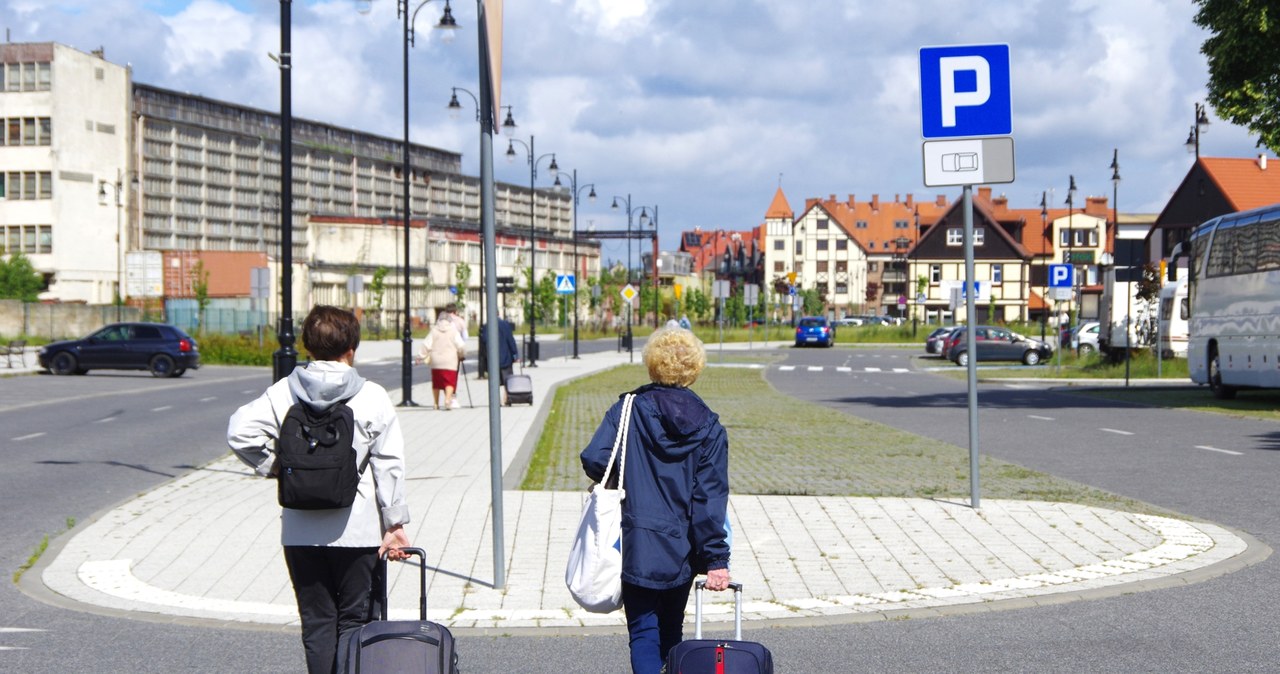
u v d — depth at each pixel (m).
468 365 46.06
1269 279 24.62
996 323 105.88
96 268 89.31
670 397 4.52
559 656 6.37
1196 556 8.81
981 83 10.58
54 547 9.47
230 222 103.94
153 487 13.16
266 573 8.52
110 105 90.88
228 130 103.31
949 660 6.19
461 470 14.03
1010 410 24.11
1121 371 39.19
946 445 16.81
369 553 4.89
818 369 47.06
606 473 4.51
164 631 6.93
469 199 142.62
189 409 24.75
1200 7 24.86
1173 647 6.38
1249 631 6.70
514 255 130.00
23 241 87.06
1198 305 28.77
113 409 24.70
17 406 25.44
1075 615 7.14
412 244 108.94
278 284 87.38
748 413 23.39
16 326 68.06
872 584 8.00
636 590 4.50
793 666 6.09
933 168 10.65
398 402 26.19
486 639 6.75
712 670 3.97
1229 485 12.61
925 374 42.78
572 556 4.52
